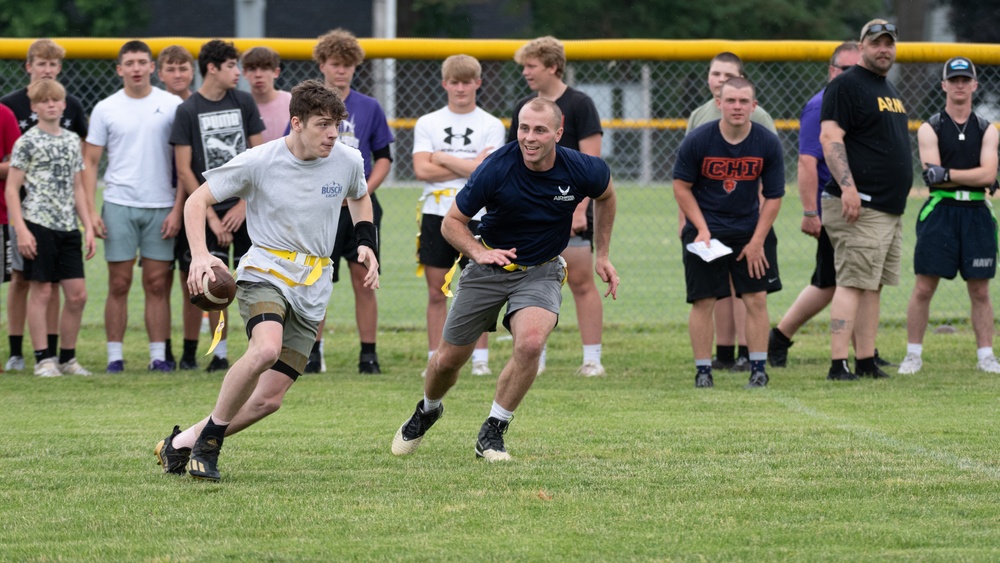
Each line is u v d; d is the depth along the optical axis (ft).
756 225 61.87
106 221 66.85
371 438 49.11
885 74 63.10
